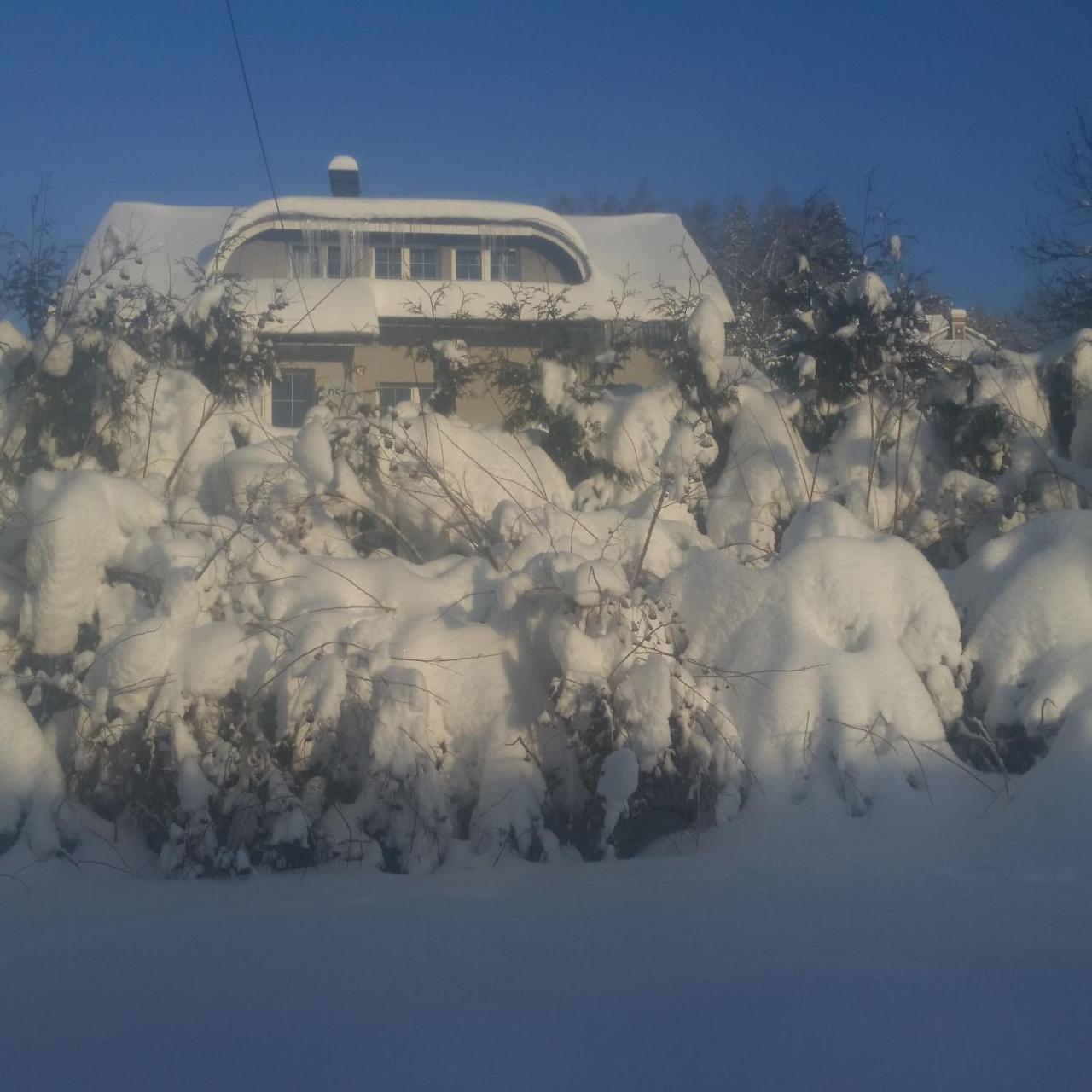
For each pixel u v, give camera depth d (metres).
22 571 7.83
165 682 6.62
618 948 4.67
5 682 6.83
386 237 20.72
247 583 7.30
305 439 8.74
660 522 8.30
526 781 6.46
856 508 9.09
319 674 6.41
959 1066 3.55
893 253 10.26
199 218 21.41
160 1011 4.15
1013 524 9.33
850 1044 3.70
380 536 9.38
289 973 4.49
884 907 5.14
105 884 6.14
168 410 9.82
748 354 12.02
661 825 6.62
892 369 9.72
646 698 6.35
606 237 22.31
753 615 7.07
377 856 6.30
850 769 6.39
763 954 4.54
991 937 4.70
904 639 7.02
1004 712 6.88
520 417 10.11
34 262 10.24
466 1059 3.67
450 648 6.88
